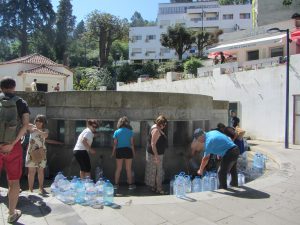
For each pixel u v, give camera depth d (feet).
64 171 36.86
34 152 26.61
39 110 38.83
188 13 276.62
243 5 266.98
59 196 23.84
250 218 19.69
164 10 295.07
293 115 58.34
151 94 36.32
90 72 194.70
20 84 114.32
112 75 192.75
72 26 284.82
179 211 20.63
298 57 57.47
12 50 278.05
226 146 25.55
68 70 126.52
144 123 36.14
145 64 186.70
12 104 18.08
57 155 37.60
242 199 23.26
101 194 23.03
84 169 30.76
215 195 24.14
